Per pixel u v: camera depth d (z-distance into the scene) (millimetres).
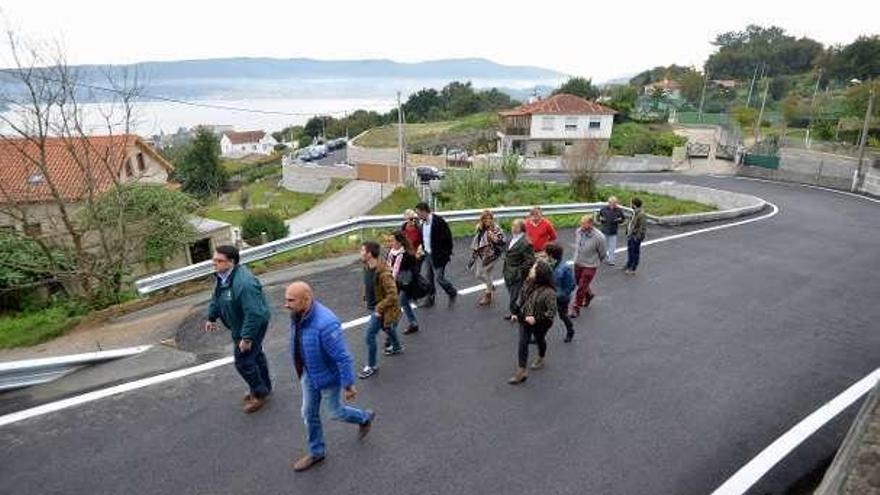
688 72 78938
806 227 17344
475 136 63219
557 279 7281
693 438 5430
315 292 9461
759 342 7809
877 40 66188
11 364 6133
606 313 8859
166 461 4988
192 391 6188
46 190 18328
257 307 5383
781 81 75312
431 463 5008
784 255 13164
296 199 46625
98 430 5434
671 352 7410
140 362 6918
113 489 4637
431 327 8031
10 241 13211
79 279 12508
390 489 4668
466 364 6898
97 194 15930
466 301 9117
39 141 11461
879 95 39031
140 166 26688
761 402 6133
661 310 9047
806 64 87562
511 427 5570
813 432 5551
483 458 5082
